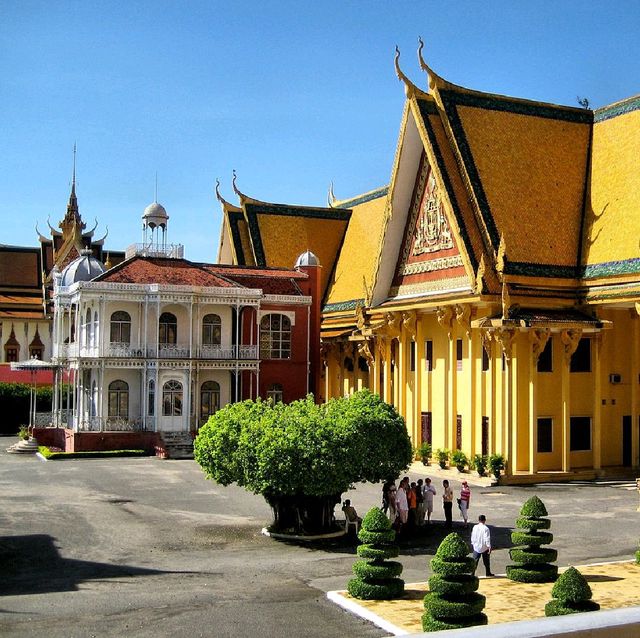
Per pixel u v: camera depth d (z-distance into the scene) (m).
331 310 70.00
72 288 58.78
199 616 19.34
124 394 57.91
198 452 30.53
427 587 22.06
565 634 6.32
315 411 30.27
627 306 44.28
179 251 64.19
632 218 44.97
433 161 46.94
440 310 47.09
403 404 51.81
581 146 50.66
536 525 22.84
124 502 36.41
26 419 74.38
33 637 17.59
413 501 30.48
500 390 43.22
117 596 21.20
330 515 30.11
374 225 71.56
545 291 45.38
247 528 31.12
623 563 24.62
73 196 110.88
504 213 46.53
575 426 44.44
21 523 31.42
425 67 48.31
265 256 73.81
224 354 58.59
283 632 18.17
